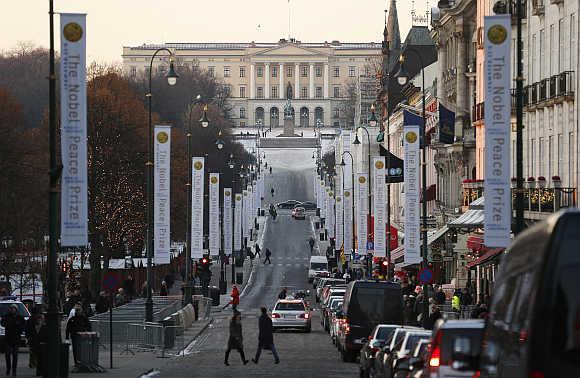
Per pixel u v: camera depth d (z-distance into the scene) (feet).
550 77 425.69
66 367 271.69
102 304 497.46
